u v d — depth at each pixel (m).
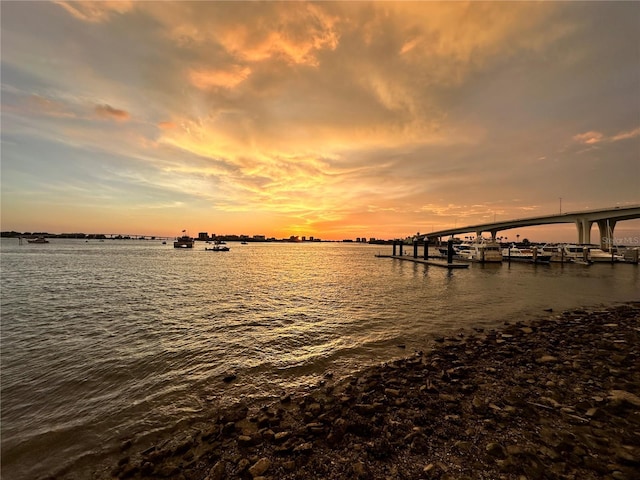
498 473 4.29
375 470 4.49
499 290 24.45
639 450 4.65
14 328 13.39
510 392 6.86
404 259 64.56
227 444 5.36
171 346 11.10
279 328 13.46
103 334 12.55
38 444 5.64
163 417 6.48
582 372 7.93
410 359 9.42
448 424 5.64
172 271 38.91
